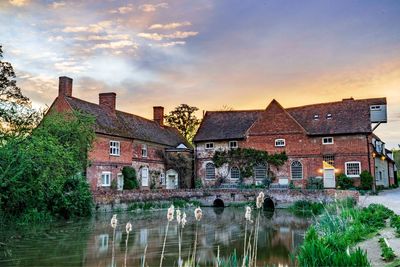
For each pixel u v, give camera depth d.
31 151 19.72
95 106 35.84
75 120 27.47
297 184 37.16
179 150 42.75
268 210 30.91
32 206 21.86
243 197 34.09
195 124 66.00
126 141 36.03
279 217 25.33
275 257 12.69
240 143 40.12
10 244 15.14
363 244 10.52
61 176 21.48
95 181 31.28
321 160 36.62
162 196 32.41
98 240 16.12
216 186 40.25
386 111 37.12
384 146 45.84
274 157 38.06
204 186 41.06
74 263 12.02
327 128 37.09
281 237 16.83
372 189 34.00
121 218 24.41
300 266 8.06
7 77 28.56
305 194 31.31
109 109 37.84
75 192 24.14
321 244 8.47
